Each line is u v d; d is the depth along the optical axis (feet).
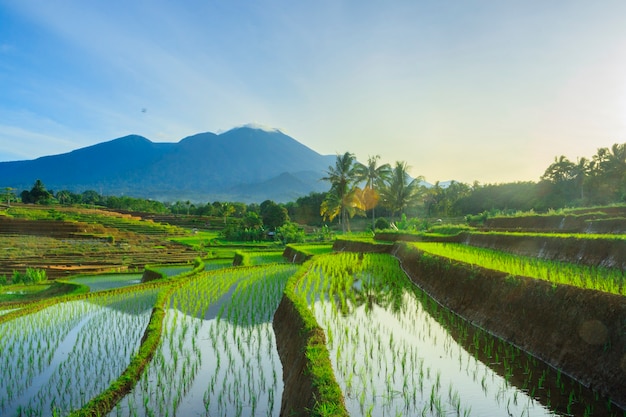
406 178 214.90
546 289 38.06
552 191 267.59
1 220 239.09
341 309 55.62
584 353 31.12
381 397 29.96
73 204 495.82
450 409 28.02
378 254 118.52
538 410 27.40
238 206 509.35
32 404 33.42
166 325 53.88
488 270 49.65
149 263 168.25
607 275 43.16
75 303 73.26
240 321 55.57
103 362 42.52
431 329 45.80
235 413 30.55
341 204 230.68
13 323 59.47
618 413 26.00
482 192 319.06
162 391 34.06
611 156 237.86
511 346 38.91
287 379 34.42
